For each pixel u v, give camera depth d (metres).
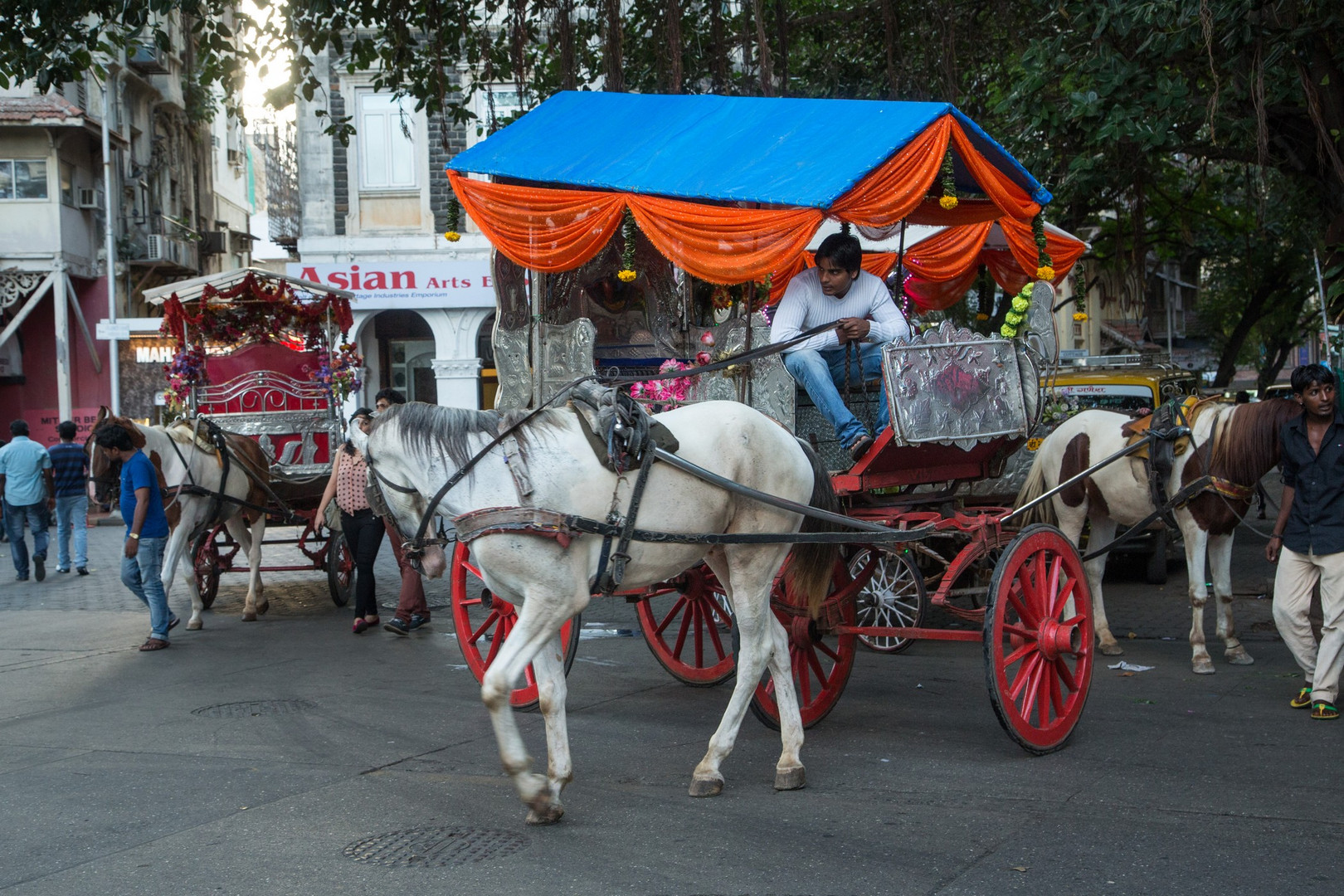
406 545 5.27
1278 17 9.04
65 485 15.09
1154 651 8.53
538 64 13.31
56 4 11.18
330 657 8.96
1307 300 25.92
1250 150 10.91
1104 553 8.04
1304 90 9.17
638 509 5.06
